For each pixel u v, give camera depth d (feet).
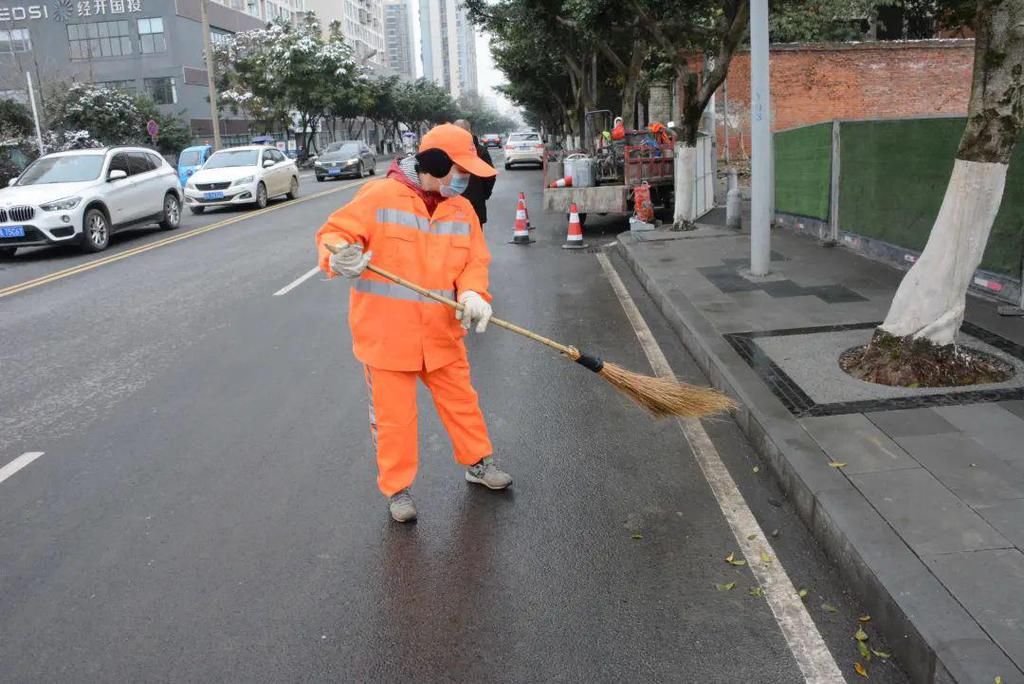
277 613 10.80
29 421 18.54
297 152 172.45
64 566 12.18
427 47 583.17
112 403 19.56
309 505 13.87
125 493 14.58
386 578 11.55
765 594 10.80
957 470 12.64
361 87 173.78
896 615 9.42
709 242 37.35
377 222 12.17
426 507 13.65
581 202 43.01
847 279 27.32
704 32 41.57
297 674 9.58
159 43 174.09
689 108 40.14
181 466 15.67
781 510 13.07
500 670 9.53
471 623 10.44
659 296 27.14
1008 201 22.29
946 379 16.48
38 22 172.96
